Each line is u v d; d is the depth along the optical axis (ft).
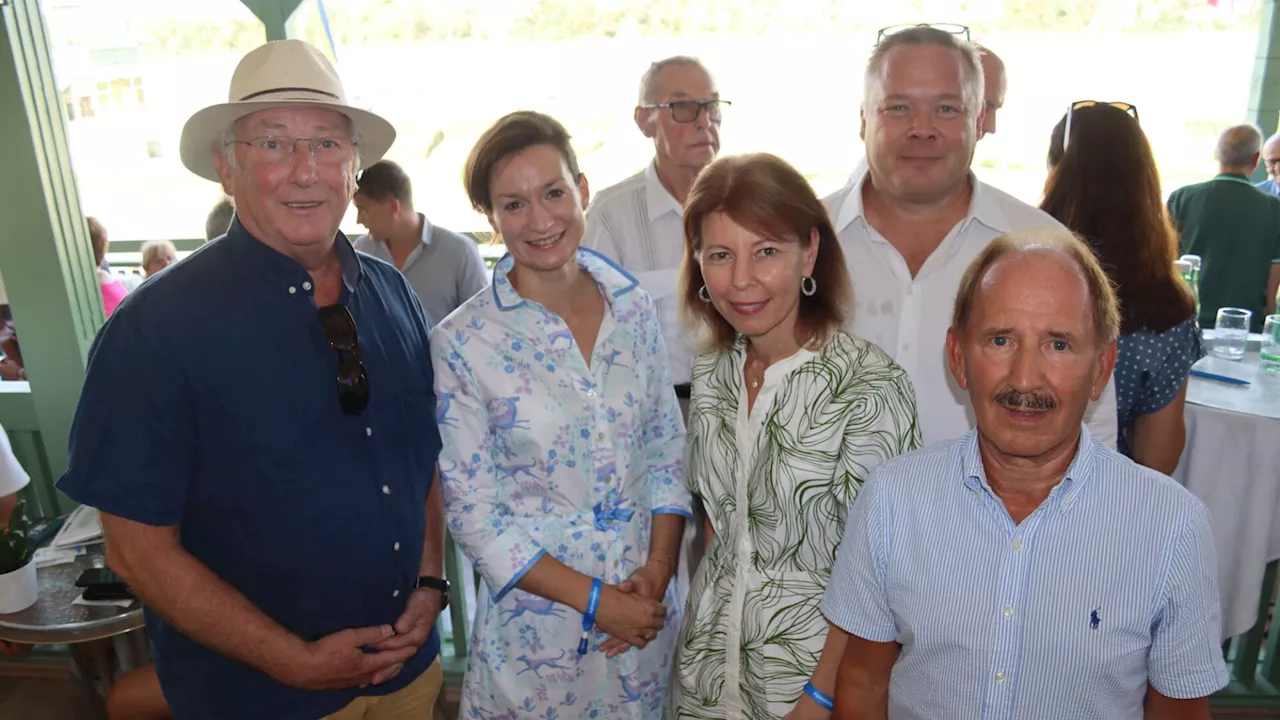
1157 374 5.70
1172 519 2.95
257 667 4.09
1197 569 2.92
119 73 19.89
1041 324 2.90
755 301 3.88
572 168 4.36
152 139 20.53
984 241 5.17
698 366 4.52
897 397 3.90
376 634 4.37
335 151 4.16
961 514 3.23
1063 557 3.06
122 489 3.79
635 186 7.97
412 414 4.65
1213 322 11.89
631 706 4.78
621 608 4.47
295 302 4.17
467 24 19.85
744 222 3.78
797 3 19.22
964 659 3.19
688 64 7.58
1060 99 18.49
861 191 5.41
